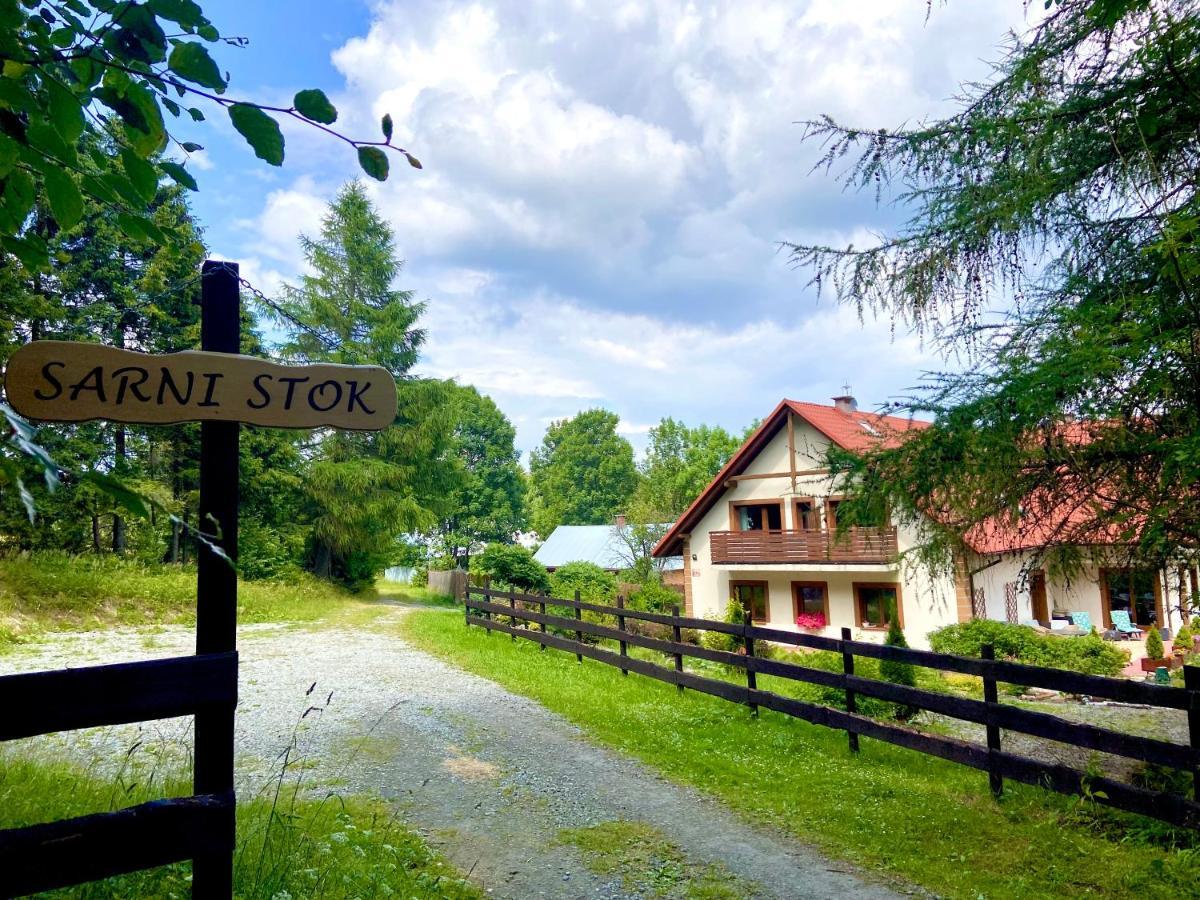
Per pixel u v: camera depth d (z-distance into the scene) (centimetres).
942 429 491
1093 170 487
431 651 1264
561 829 503
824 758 673
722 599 2288
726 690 850
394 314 2550
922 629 1856
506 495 5306
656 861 454
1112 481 475
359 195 2614
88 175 173
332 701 870
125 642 1252
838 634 2030
